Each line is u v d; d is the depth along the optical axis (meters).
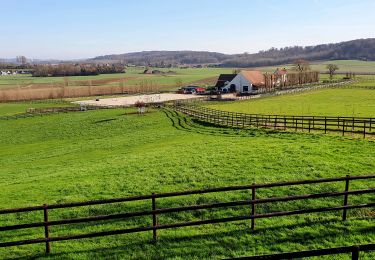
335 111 51.53
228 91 103.31
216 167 18.39
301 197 10.23
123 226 11.72
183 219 12.00
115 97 101.06
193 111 52.72
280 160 18.88
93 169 21.17
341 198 12.97
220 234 10.56
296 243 9.85
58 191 16.45
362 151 20.19
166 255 9.59
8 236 11.43
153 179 17.08
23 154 35.16
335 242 9.77
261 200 10.12
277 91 91.38
